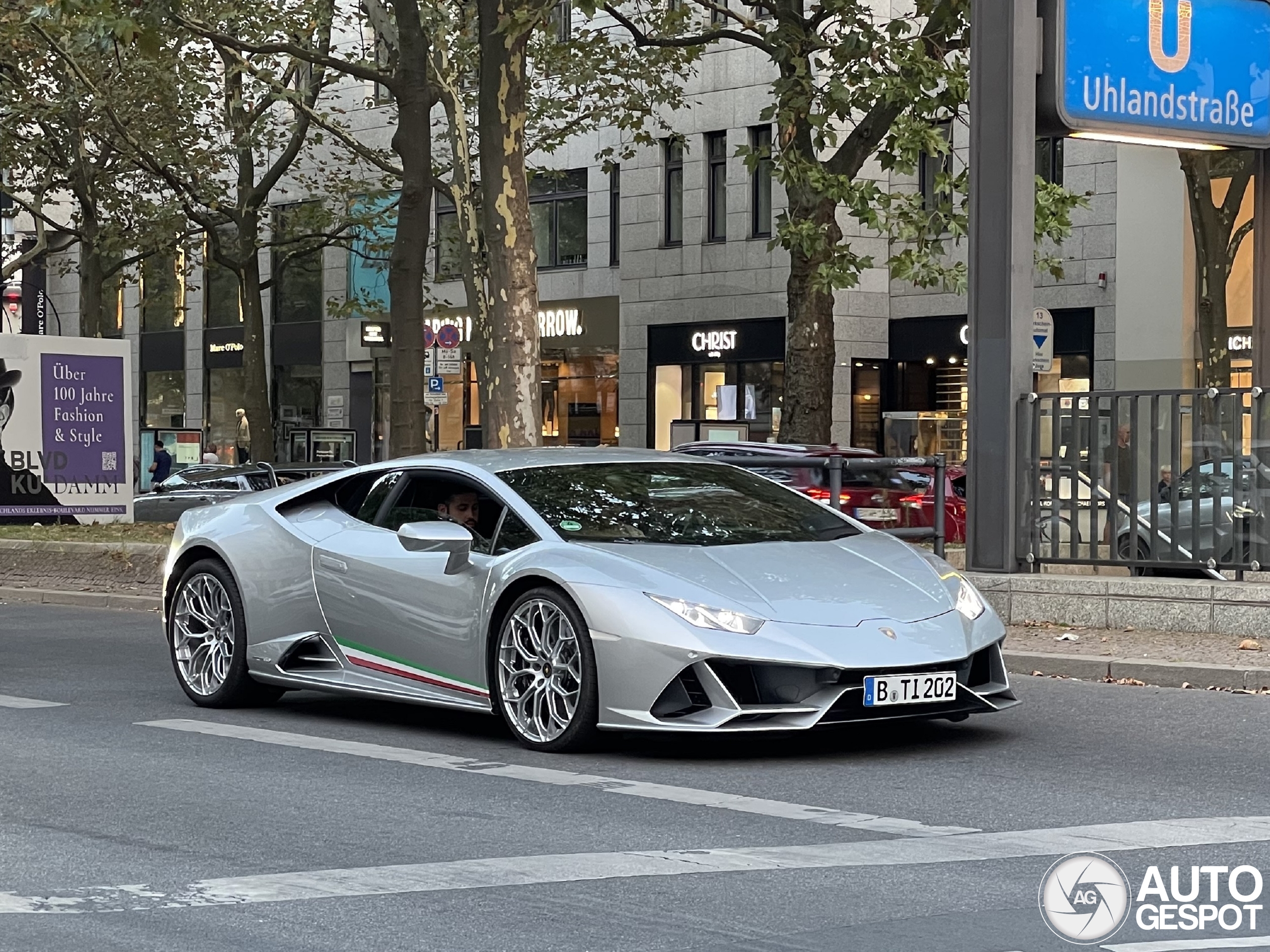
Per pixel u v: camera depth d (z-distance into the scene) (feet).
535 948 15.34
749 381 116.78
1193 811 21.33
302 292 151.94
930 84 68.64
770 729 24.09
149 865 19.02
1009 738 27.35
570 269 128.88
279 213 146.41
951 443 105.60
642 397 123.34
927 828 20.39
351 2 136.36
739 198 116.57
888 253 113.80
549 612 26.22
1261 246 47.78
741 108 116.06
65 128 102.32
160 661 40.68
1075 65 42.75
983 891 17.15
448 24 79.97
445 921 16.31
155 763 25.85
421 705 30.25
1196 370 94.73
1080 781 23.52
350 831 20.65
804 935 15.60
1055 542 41.68
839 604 25.30
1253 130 45.52
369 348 144.87
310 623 30.37
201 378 162.50
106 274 112.98
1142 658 34.76
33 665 39.83
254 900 17.25
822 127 74.02
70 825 21.26
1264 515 38.34
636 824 20.85
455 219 137.80
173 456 140.67
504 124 60.49
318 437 131.85
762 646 24.22
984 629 26.11
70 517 80.33
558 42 104.83
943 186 70.38
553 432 131.34
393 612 28.78
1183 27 44.29
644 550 26.35
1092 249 100.01
